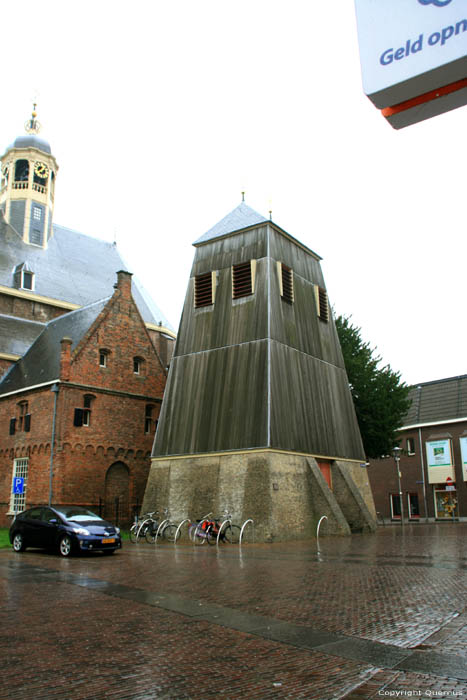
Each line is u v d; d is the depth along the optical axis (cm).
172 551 1830
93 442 2883
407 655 611
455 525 3322
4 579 1205
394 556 1505
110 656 630
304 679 546
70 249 4844
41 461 2820
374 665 583
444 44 549
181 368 2636
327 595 948
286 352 2473
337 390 2847
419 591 967
